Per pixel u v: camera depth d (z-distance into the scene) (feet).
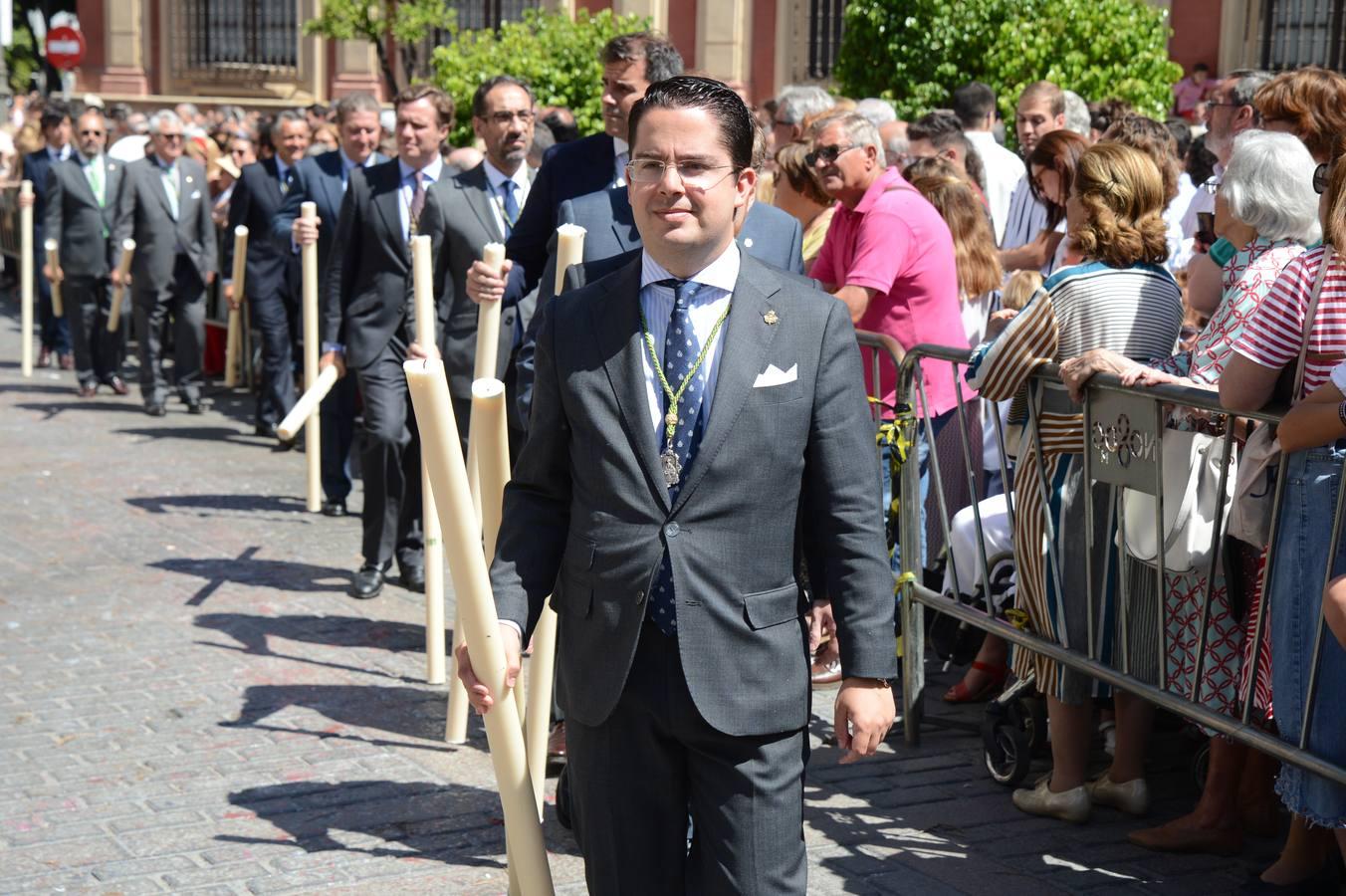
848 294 17.63
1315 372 11.12
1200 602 12.91
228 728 16.38
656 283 9.25
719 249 9.18
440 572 17.74
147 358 34.76
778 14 67.41
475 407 10.80
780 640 9.07
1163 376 12.44
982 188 23.81
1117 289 13.73
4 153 53.57
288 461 30.48
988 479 18.56
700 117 8.93
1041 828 13.99
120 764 15.37
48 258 37.45
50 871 13.02
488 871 13.15
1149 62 35.65
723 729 8.89
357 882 12.91
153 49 79.97
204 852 13.42
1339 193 11.07
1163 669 12.80
